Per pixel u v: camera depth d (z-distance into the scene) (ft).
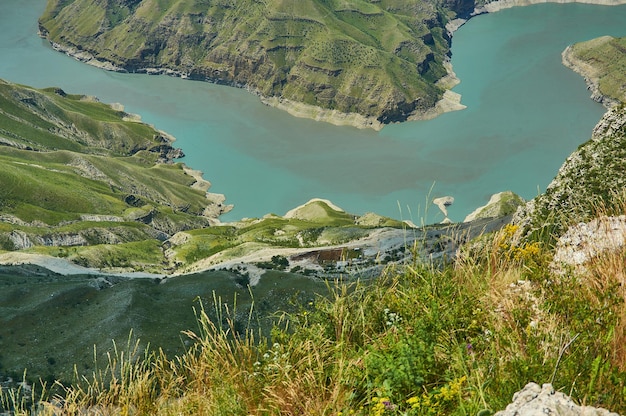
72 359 354.74
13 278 549.13
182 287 439.63
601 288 28.99
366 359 29.27
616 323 25.76
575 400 23.00
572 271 30.66
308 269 559.79
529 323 28.07
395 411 25.80
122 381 32.04
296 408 29.17
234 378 31.27
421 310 33.27
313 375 29.96
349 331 34.50
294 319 35.76
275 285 415.85
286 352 32.71
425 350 28.78
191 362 32.83
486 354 27.63
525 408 20.65
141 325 376.89
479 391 23.80
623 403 22.47
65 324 396.57
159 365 32.86
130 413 31.27
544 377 24.18
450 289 33.71
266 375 30.91
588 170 169.99
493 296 32.22
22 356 358.64
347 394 28.25
